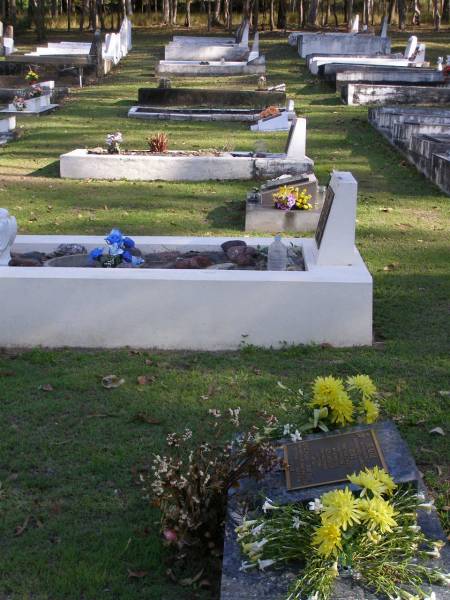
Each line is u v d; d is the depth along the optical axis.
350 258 5.33
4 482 3.76
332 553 2.79
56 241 5.96
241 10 37.59
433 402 4.39
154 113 14.32
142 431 4.14
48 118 14.51
